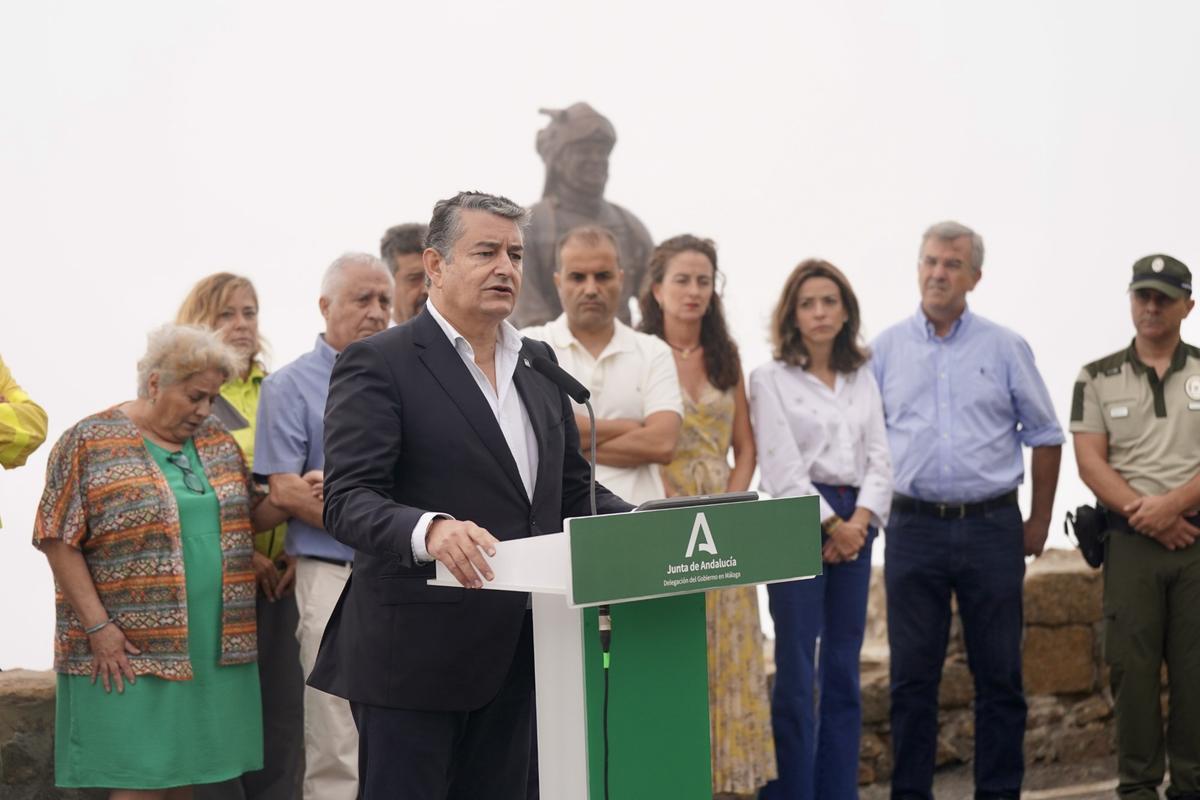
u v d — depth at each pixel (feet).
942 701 18.71
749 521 8.29
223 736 12.09
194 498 12.20
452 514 9.20
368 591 9.27
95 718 11.62
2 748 13.17
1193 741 16.06
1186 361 16.40
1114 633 16.31
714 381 15.48
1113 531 16.47
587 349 14.66
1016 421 16.81
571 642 8.55
